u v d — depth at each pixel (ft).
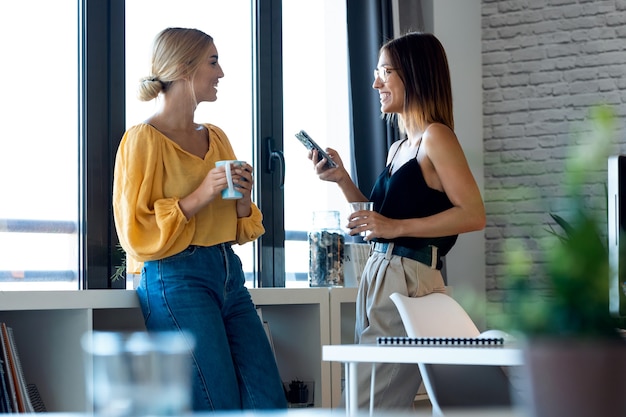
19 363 9.24
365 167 15.23
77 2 11.70
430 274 9.01
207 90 9.78
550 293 2.16
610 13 17.78
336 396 12.45
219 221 9.48
